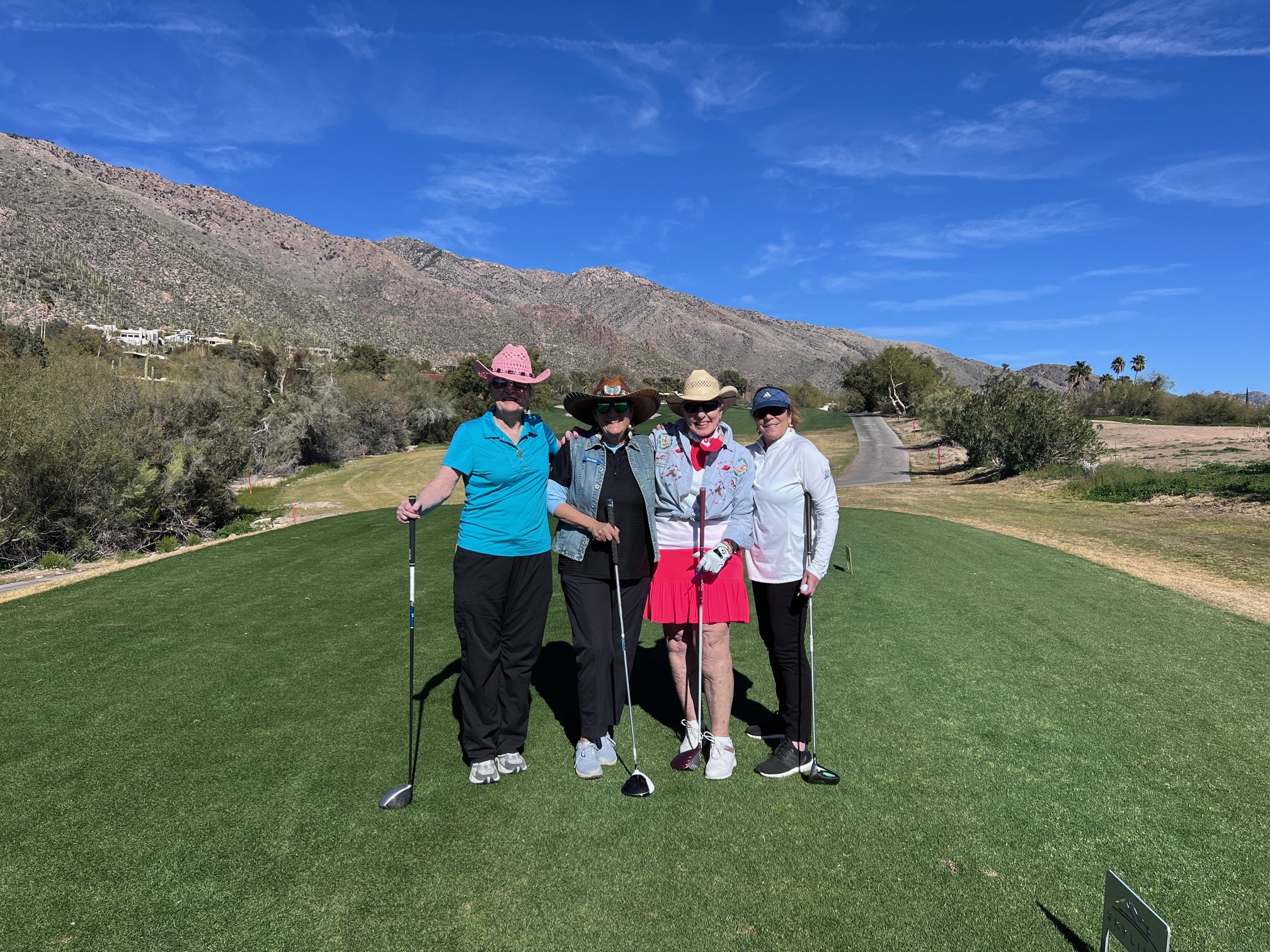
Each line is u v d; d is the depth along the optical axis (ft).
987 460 104.94
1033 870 9.15
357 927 7.97
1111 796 11.03
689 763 11.71
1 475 54.85
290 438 136.67
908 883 8.82
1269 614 23.21
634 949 7.68
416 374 205.98
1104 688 15.56
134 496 62.34
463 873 8.90
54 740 12.45
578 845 9.50
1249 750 12.69
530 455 11.50
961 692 15.19
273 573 26.94
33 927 7.92
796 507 11.53
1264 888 8.88
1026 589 25.03
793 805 10.60
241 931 7.88
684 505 11.59
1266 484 61.77
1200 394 199.00
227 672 15.84
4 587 40.68
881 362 263.29
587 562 11.66
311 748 12.18
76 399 72.02
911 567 28.25
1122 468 79.15
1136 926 6.75
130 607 21.72
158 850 9.28
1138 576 29.12
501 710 11.68
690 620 11.63
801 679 11.55
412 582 11.53
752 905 8.38
